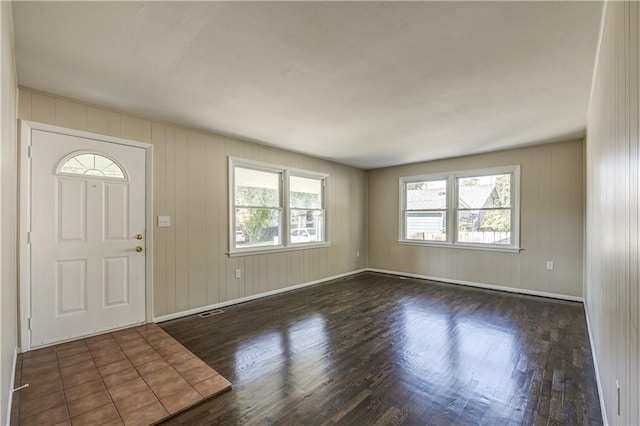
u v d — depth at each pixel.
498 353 2.66
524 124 3.58
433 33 1.85
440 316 3.64
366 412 1.88
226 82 2.52
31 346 2.69
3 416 1.55
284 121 3.48
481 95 2.76
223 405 1.95
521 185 4.73
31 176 2.69
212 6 1.62
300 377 2.28
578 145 4.27
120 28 1.82
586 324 3.37
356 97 2.81
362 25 1.78
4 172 1.54
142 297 3.36
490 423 1.78
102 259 3.09
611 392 1.57
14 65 2.18
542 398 2.02
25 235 2.65
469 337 3.01
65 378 2.25
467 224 5.33
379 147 4.71
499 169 4.94
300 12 1.67
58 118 2.82
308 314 3.74
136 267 3.31
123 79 2.47
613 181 1.52
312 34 1.87
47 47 2.01
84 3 1.59
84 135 2.97
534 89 2.63
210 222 3.96
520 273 4.74
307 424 1.78
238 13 1.68
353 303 4.21
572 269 4.30
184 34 1.88
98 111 3.06
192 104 2.98
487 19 1.72
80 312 2.96
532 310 3.87
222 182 4.10
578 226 4.27
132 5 1.61
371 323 3.41
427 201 5.86
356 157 5.46
